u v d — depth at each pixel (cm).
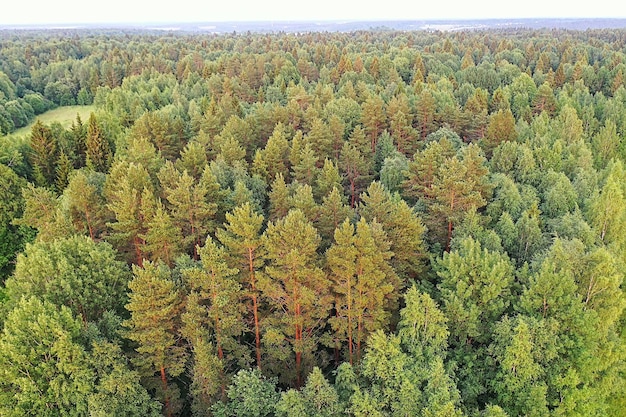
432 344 3747
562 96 10675
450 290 4078
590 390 3709
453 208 5191
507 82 13688
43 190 5688
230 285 3834
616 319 4434
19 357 3288
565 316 3878
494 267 4025
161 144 7644
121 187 5469
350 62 13762
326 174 6119
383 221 4750
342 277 3906
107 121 9544
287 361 4250
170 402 3894
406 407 3416
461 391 3781
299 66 14862
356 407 3406
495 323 3928
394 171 6481
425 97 8719
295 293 3894
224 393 3825
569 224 5047
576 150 7519
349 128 8394
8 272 6900
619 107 10425
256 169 6662
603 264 4097
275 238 3906
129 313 4344
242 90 12006
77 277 4141
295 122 8638
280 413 3431
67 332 3369
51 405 3397
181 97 11169
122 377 3369
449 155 6378
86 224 5566
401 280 4178
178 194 5066
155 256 4766
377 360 3572
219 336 3831
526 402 3625
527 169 6556
